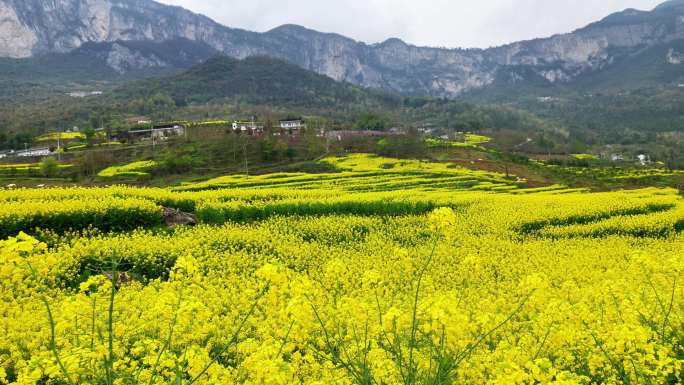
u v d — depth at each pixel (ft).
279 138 335.67
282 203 95.45
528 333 27.66
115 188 100.53
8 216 67.05
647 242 82.58
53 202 78.07
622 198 123.95
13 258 14.57
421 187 156.25
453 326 17.90
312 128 364.17
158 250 62.69
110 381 16.60
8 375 28.84
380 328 20.92
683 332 26.58
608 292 30.32
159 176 214.07
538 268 63.62
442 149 333.42
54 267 50.06
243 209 89.45
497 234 85.81
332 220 87.97
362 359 21.26
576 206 106.93
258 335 29.84
